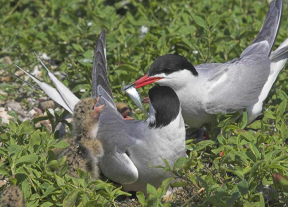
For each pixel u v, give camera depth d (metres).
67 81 13.60
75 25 15.64
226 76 11.58
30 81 14.15
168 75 11.20
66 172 10.22
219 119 11.35
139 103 11.41
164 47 13.97
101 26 14.84
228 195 8.80
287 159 9.93
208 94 11.34
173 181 9.94
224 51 13.77
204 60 13.49
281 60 12.70
